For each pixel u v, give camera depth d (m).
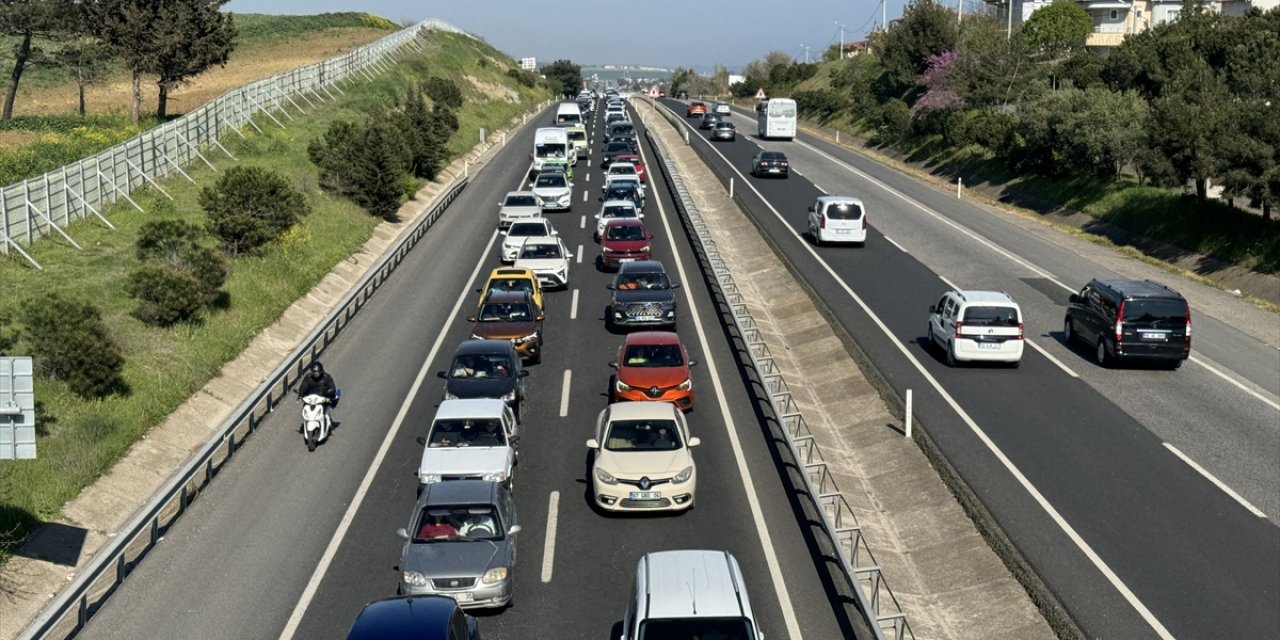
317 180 47.34
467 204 52.00
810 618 14.65
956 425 22.92
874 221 49.19
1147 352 26.39
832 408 25.44
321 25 128.38
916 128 79.25
